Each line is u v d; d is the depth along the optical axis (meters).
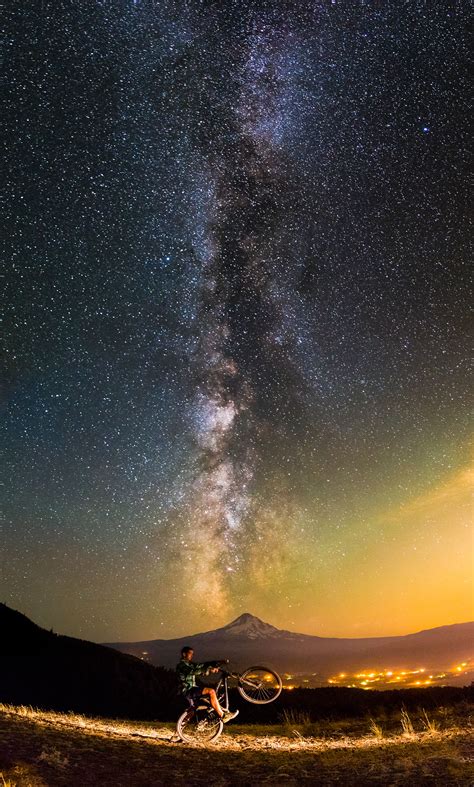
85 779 7.78
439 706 18.19
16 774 7.47
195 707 12.28
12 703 19.94
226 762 9.75
